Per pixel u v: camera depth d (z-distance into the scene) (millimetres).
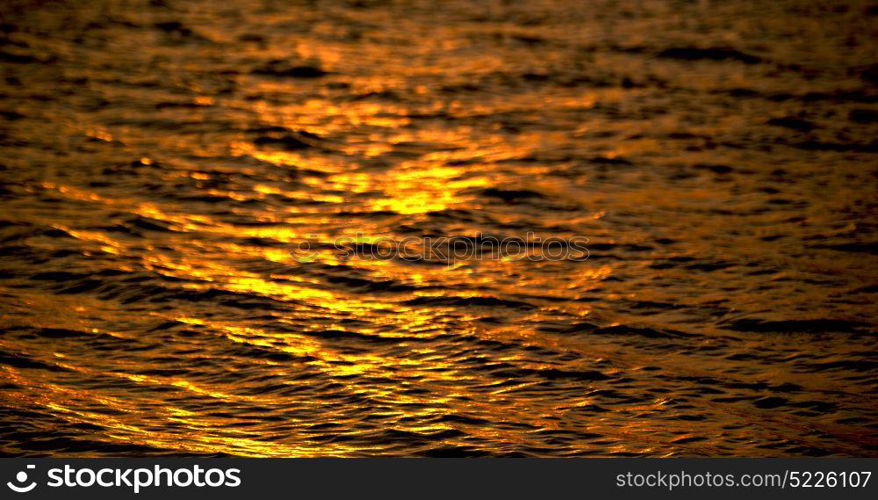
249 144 16234
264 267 12320
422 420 9430
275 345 10648
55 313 11055
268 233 13234
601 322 11164
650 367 10328
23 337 10555
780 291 11828
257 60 20875
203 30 23062
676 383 10039
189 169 15109
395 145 16438
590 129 17281
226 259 12469
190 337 10727
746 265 12461
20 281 11672
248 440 9117
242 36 22703
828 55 22172
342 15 25188
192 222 13430
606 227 13500
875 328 11016
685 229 13461
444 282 12062
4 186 14133
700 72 20891
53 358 10219
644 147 16453
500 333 10938
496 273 12266
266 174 15078
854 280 12094
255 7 25562
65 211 13492
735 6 27234
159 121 17078
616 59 21797
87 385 9828
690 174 15344
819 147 16516
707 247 12945
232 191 14430
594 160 15867
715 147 16469
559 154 16094
